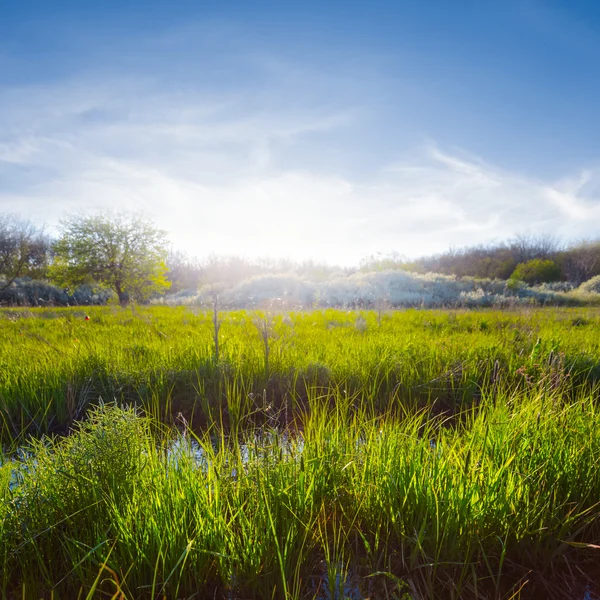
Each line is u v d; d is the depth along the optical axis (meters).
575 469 2.72
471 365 5.45
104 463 2.50
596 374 5.40
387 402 4.91
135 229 28.88
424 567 2.25
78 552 2.16
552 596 2.13
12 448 3.49
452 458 2.87
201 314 12.53
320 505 2.64
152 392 4.84
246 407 4.71
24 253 34.59
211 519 2.24
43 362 5.47
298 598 2.00
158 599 2.03
